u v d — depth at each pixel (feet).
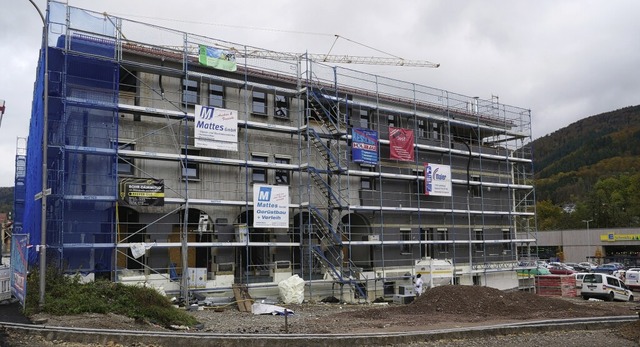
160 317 64.49
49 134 91.50
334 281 110.73
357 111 129.49
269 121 115.34
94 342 48.91
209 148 101.60
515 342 57.72
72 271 82.12
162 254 98.37
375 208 121.90
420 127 143.64
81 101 89.25
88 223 88.63
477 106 156.66
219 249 104.47
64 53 88.79
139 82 100.48
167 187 98.78
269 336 52.34
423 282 121.49
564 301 93.35
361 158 121.19
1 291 71.87
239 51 120.06
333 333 58.13
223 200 103.96
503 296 90.43
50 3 90.02
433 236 140.15
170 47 102.12
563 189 552.82
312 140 119.03
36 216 92.48
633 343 58.18
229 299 96.32
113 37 93.61
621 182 409.49
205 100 108.47
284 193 107.76
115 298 68.59
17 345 45.39
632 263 265.95
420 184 137.80
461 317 77.92
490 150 158.10
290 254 113.91
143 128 99.19
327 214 117.70
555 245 307.17
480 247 151.74
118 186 90.79
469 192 150.51
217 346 50.03
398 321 72.59
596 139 639.35
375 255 126.72
